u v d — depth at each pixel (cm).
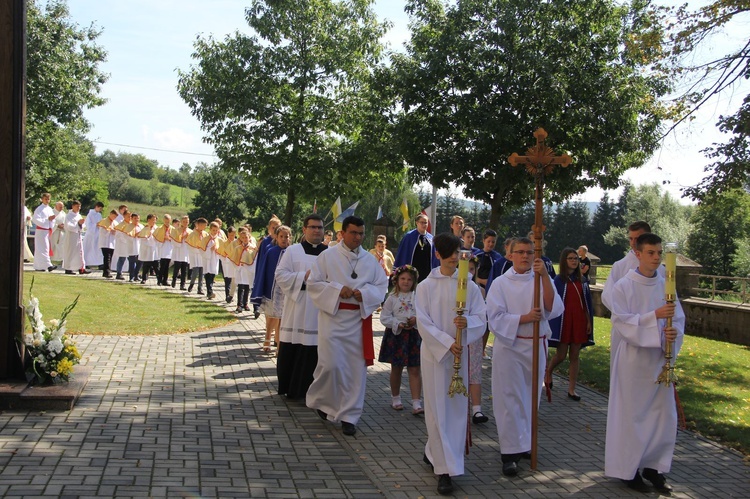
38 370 721
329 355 685
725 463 652
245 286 1580
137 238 2034
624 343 580
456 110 1828
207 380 866
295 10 2414
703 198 1186
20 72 683
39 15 2605
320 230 816
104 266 2047
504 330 604
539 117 1762
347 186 2539
